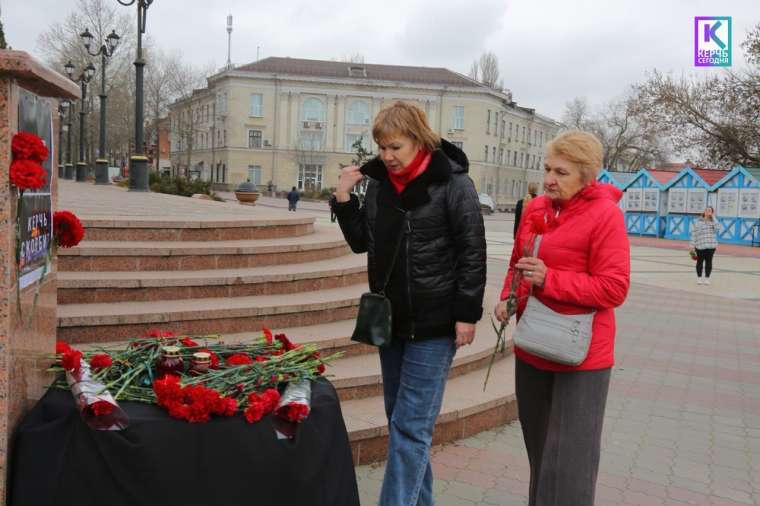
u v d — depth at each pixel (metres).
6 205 2.14
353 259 7.14
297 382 2.80
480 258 2.94
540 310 3.02
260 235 6.99
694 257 15.05
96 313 4.45
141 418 2.38
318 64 68.06
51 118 2.65
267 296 5.51
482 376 5.40
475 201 2.96
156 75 61.38
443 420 4.52
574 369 2.99
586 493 2.97
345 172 3.11
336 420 2.78
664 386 6.56
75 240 2.84
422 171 2.96
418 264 2.95
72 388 2.47
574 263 2.99
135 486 2.32
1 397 2.19
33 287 2.46
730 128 33.88
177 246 5.79
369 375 4.54
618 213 2.97
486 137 68.88
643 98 37.22
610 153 65.38
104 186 25.86
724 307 11.94
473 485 4.00
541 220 3.05
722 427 5.40
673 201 30.91
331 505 2.66
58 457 2.29
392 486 2.99
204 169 71.94
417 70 70.00
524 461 4.37
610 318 3.04
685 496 4.08
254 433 2.46
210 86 68.75
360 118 65.88
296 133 65.06
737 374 7.17
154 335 3.19
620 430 5.21
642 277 16.00
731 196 28.80
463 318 2.94
